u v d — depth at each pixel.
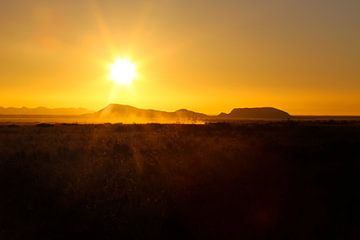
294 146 31.91
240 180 18.47
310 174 19.98
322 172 20.52
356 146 31.92
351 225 12.16
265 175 19.70
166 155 26.44
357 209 13.75
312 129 57.38
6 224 12.34
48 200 14.91
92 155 26.70
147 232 11.59
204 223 12.34
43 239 11.20
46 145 32.03
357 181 18.33
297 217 12.91
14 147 31.00
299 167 22.14
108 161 23.69
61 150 28.53
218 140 37.38
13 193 15.97
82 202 14.62
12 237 11.30
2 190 16.47
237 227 12.02
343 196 15.52
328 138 40.84
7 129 56.47
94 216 12.98
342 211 13.53
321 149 29.80
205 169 21.17
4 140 36.84
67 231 11.77
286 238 11.23
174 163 22.91
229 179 18.69
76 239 11.22
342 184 17.70
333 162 24.08
